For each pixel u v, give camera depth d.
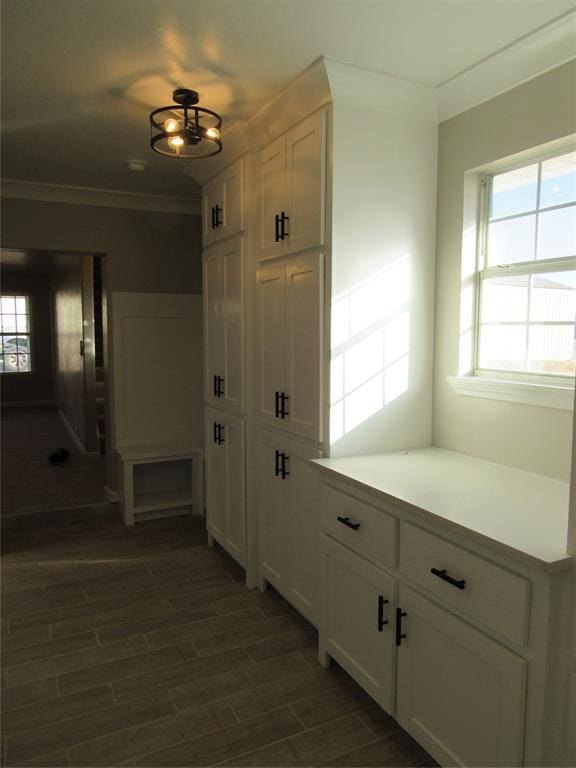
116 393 4.19
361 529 2.01
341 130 2.19
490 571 1.48
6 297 10.31
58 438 7.45
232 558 3.44
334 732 1.98
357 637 2.08
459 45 1.97
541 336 2.13
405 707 1.84
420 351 2.49
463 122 2.31
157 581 3.15
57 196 3.86
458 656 1.61
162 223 4.21
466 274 2.37
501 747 1.47
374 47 1.98
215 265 3.25
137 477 4.38
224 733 1.97
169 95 2.39
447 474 2.08
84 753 1.88
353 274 2.27
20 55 2.04
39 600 2.94
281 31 1.87
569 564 1.33
